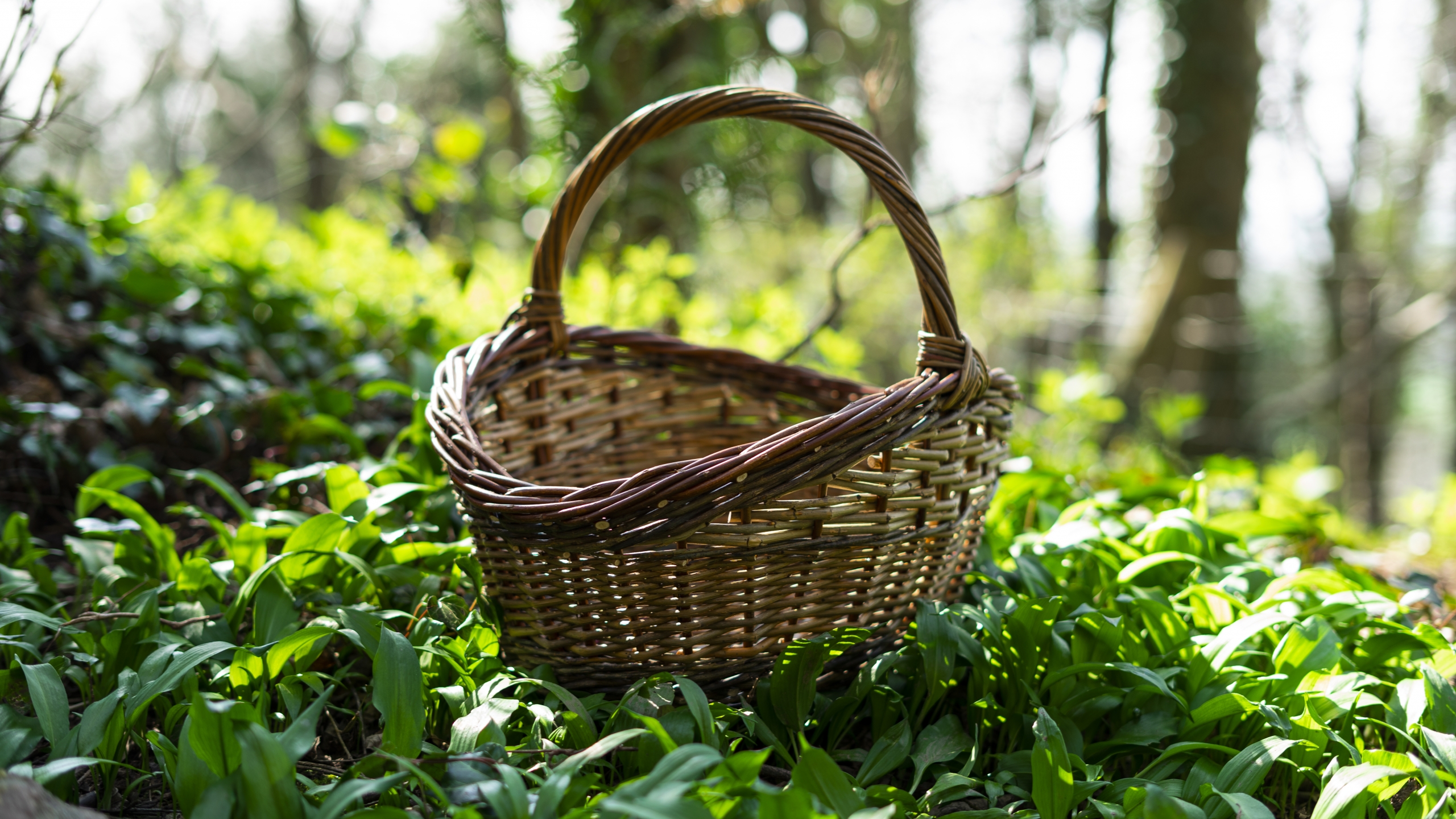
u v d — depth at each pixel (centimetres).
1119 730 128
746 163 392
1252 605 152
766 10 432
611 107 341
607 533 115
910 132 1074
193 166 394
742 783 92
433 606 147
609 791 107
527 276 349
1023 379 746
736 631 128
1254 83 612
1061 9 1191
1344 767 114
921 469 129
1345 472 943
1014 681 132
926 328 133
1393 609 146
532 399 172
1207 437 599
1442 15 1000
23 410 198
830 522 123
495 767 102
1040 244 756
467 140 383
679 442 196
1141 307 641
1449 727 120
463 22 354
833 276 242
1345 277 889
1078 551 168
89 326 246
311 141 887
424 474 189
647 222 395
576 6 335
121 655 129
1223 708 120
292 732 99
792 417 193
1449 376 1141
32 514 199
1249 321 838
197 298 265
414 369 227
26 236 245
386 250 360
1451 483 334
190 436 226
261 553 153
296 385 255
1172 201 625
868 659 136
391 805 103
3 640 123
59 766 97
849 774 126
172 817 112
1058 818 106
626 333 183
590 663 127
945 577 144
